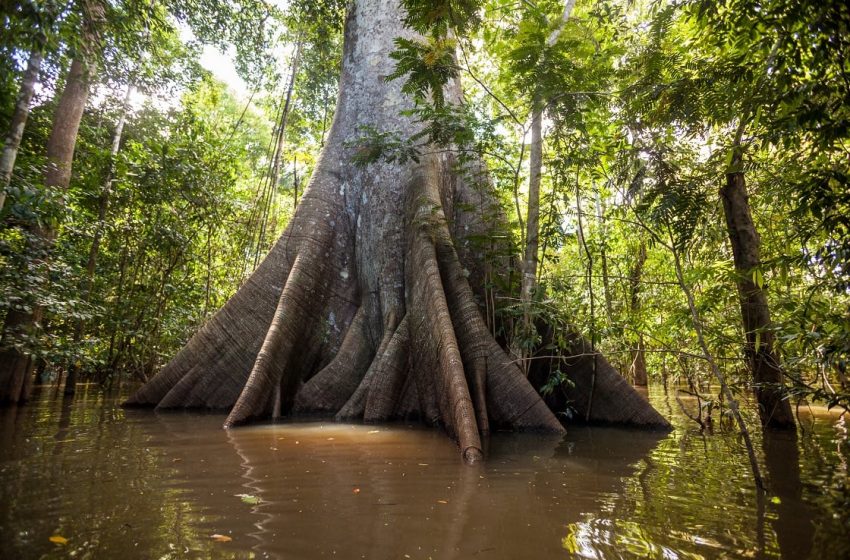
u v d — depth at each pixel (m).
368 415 6.15
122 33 7.14
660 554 2.12
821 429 5.48
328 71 13.03
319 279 7.68
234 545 2.17
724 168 4.47
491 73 11.53
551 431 5.44
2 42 5.30
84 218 8.73
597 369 6.34
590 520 2.54
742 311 5.31
